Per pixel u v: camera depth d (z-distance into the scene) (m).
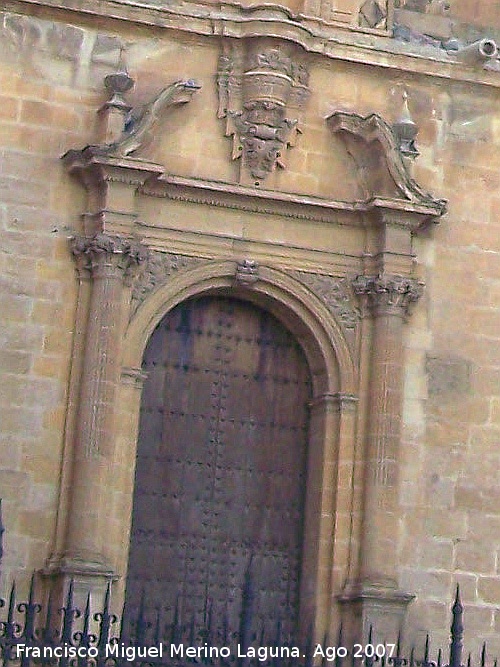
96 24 36.41
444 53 38.62
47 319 35.16
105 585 33.84
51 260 35.34
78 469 34.34
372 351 36.94
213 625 36.03
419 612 36.38
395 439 36.34
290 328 37.69
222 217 36.59
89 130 36.00
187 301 37.19
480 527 37.22
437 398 37.47
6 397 34.66
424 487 37.03
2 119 35.50
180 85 35.91
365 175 37.50
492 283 38.25
